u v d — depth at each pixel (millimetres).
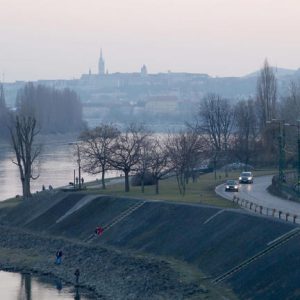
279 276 175625
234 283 185500
